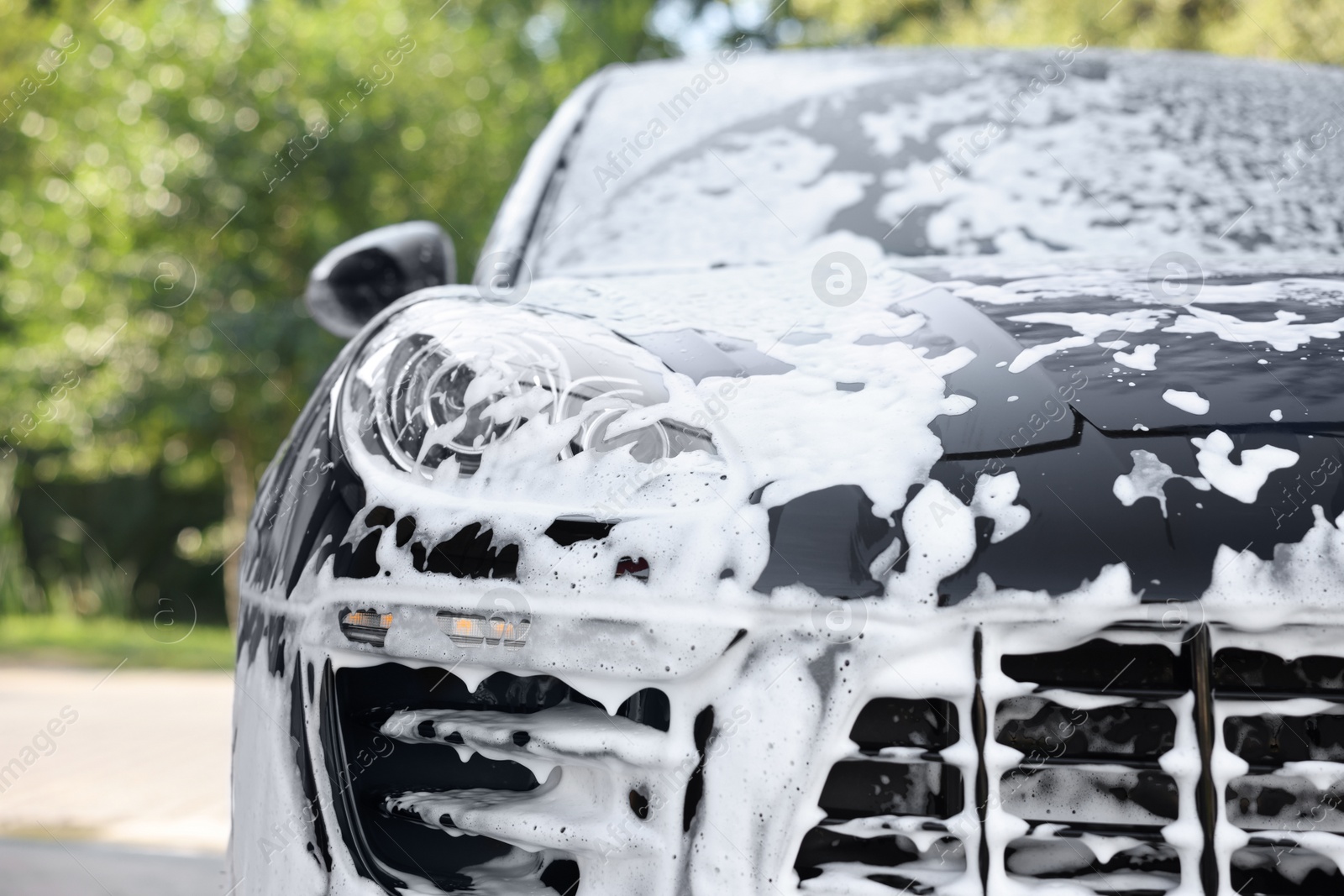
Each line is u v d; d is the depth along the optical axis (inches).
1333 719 35.5
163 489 697.6
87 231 367.9
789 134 75.0
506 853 40.4
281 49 358.6
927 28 400.8
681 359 44.6
